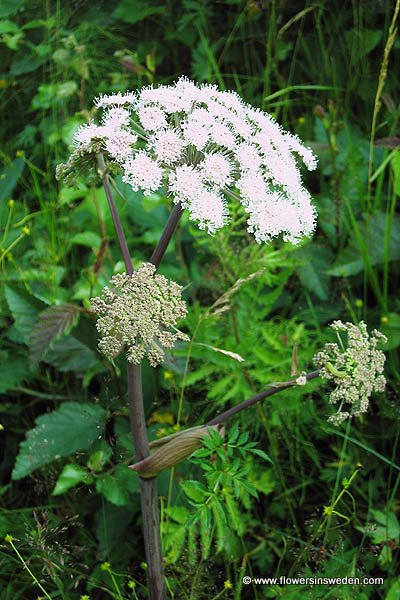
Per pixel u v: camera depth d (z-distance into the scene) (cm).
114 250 68
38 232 70
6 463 60
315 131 72
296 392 54
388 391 57
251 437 58
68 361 58
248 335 57
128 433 55
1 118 81
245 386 55
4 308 63
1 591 50
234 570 53
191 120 38
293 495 57
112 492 51
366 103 75
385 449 58
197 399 59
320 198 70
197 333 55
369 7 75
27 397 63
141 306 35
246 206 38
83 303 60
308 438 58
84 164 39
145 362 58
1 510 53
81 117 70
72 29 81
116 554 53
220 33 84
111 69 82
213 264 61
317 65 79
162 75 87
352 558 50
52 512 54
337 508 55
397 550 52
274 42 76
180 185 36
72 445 53
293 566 49
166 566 50
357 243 65
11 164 70
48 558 46
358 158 67
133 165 36
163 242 37
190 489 50
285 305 66
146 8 83
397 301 63
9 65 83
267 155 39
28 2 78
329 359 38
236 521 49
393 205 62
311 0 77
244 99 78
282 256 60
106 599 52
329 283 66
